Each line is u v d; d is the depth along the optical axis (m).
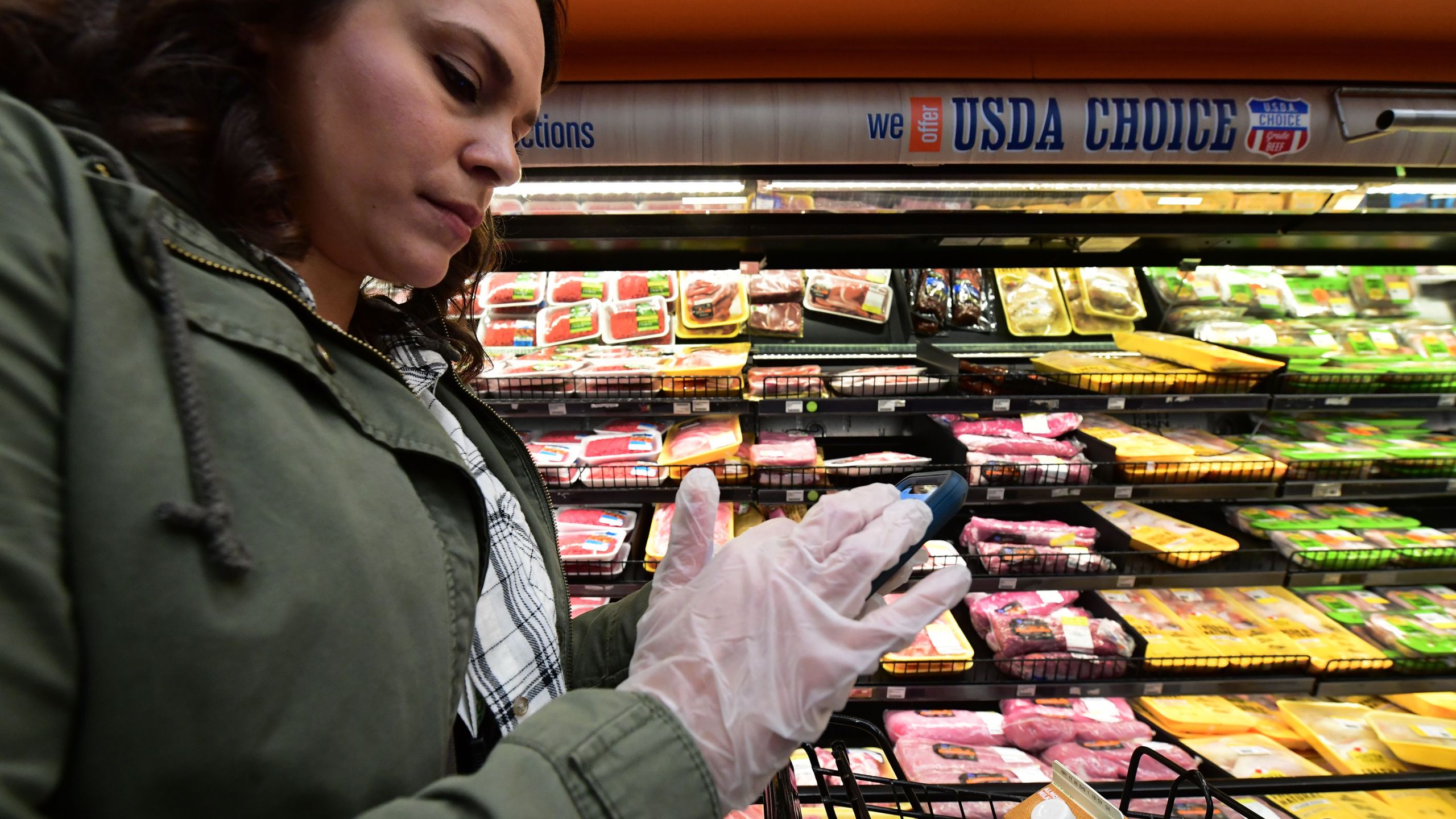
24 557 0.31
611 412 2.17
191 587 0.35
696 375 2.16
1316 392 2.13
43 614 0.31
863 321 2.53
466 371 1.00
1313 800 1.72
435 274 0.60
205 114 0.47
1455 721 1.93
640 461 2.17
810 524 0.59
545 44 0.78
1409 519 2.25
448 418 0.80
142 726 0.34
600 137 1.52
